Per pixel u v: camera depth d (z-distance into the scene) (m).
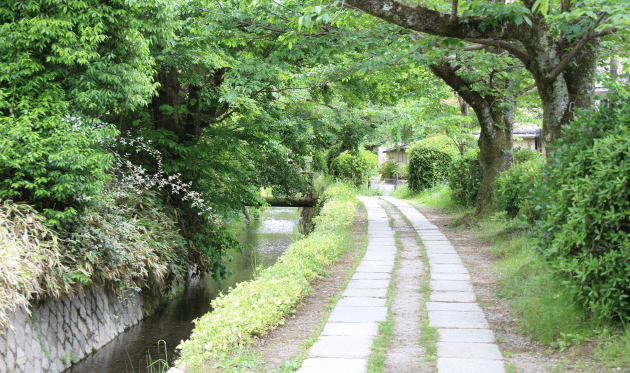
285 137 12.77
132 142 8.83
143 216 9.02
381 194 25.59
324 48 7.92
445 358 3.97
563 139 5.00
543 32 5.73
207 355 4.13
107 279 7.54
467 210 14.70
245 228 24.67
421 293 6.24
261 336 4.74
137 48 7.11
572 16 4.63
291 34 7.41
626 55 8.06
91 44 6.50
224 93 9.86
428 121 14.32
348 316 5.28
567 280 4.69
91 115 7.22
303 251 8.12
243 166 13.10
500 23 5.32
